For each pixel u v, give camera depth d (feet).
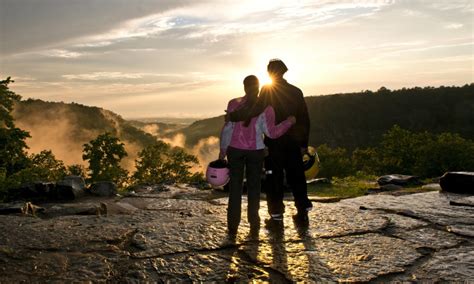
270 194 17.49
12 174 92.48
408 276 11.91
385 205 23.30
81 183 33.27
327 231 16.88
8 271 12.24
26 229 17.21
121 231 16.92
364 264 12.85
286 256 13.65
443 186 28.99
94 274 12.04
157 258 13.50
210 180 17.19
